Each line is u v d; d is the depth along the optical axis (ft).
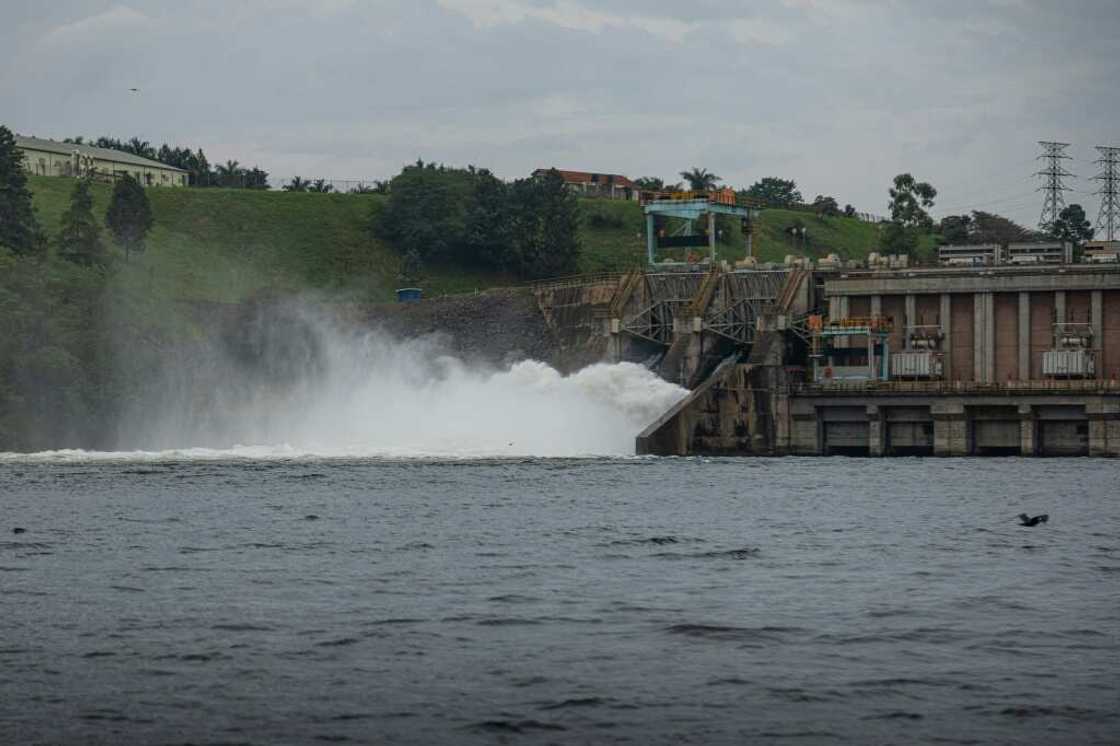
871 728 281.74
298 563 486.79
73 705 296.71
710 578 452.35
